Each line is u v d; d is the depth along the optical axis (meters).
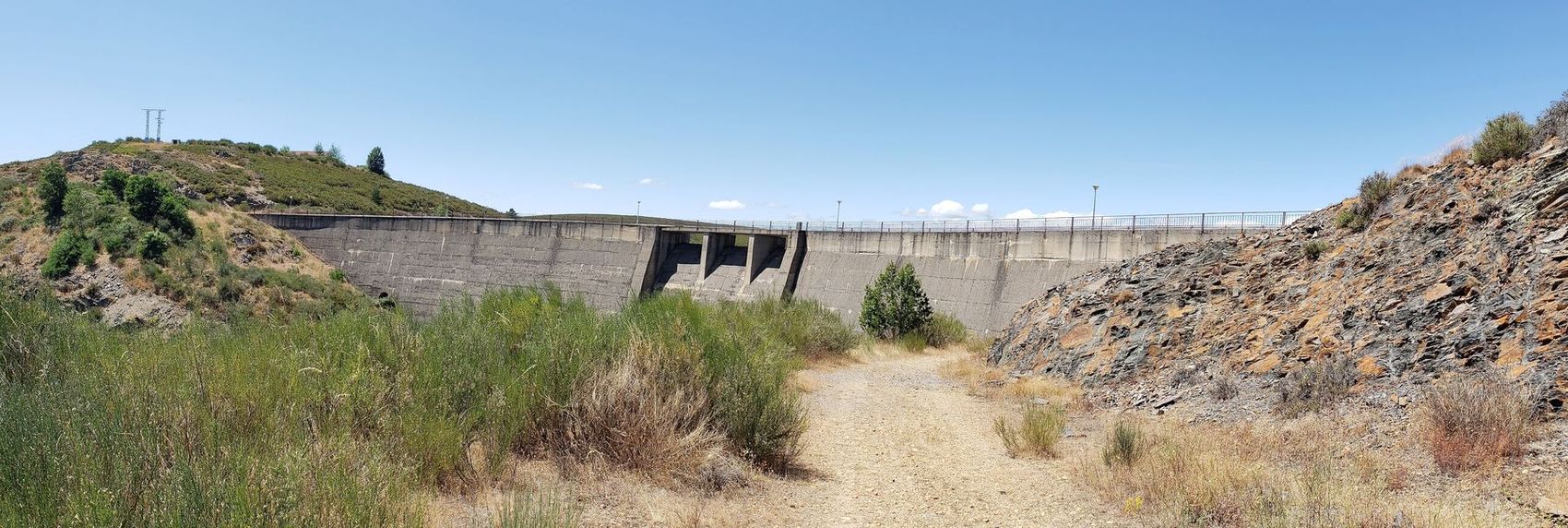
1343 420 10.34
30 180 64.50
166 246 53.00
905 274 31.17
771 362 11.26
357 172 123.81
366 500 4.73
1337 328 13.16
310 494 4.60
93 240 51.50
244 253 60.88
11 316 7.41
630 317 10.95
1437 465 8.19
